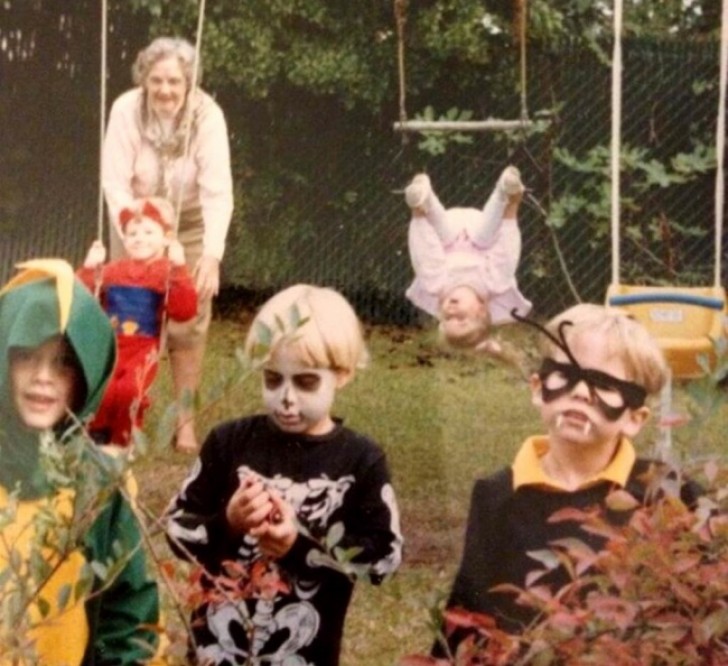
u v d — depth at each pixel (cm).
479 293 689
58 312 312
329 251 1187
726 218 1041
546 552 256
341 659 512
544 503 347
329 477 384
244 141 1192
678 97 1082
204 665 307
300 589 376
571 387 348
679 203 1055
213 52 1177
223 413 791
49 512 263
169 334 739
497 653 256
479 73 1152
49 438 263
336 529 310
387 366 934
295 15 1173
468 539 350
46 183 1216
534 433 746
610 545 246
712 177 1059
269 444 388
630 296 655
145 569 316
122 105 719
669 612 241
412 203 695
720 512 251
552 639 245
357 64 1174
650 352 352
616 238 671
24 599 262
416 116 1172
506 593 339
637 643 240
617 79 696
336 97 1188
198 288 713
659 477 259
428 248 698
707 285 1045
